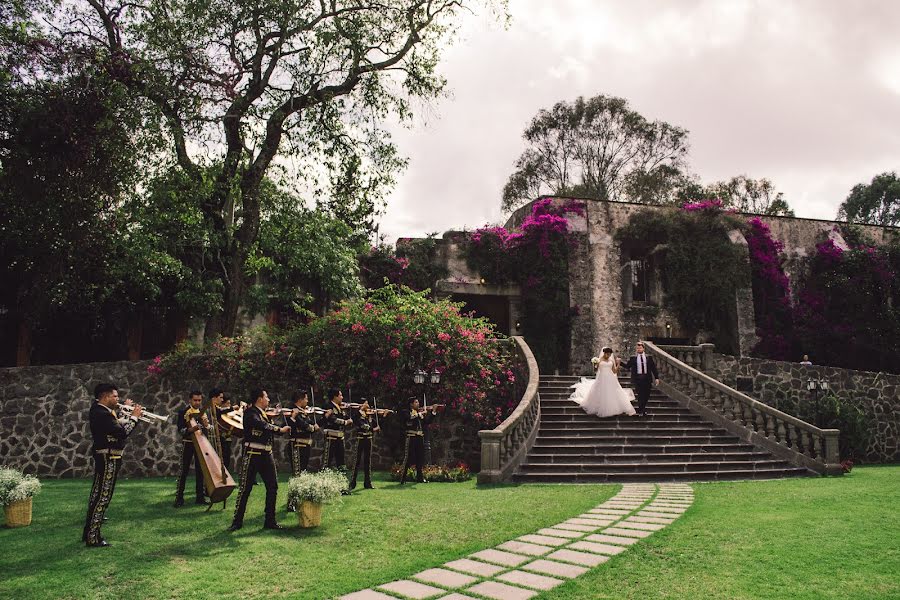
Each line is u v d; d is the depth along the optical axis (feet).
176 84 45.27
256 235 55.06
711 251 70.79
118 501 28.58
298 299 61.77
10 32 41.60
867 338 70.38
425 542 20.49
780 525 22.38
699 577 16.19
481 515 24.85
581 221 70.38
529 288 67.67
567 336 67.41
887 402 60.64
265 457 22.71
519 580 16.10
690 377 50.19
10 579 16.20
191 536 21.15
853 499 28.55
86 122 43.34
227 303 50.88
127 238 48.67
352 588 15.53
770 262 72.95
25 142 43.34
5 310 56.54
